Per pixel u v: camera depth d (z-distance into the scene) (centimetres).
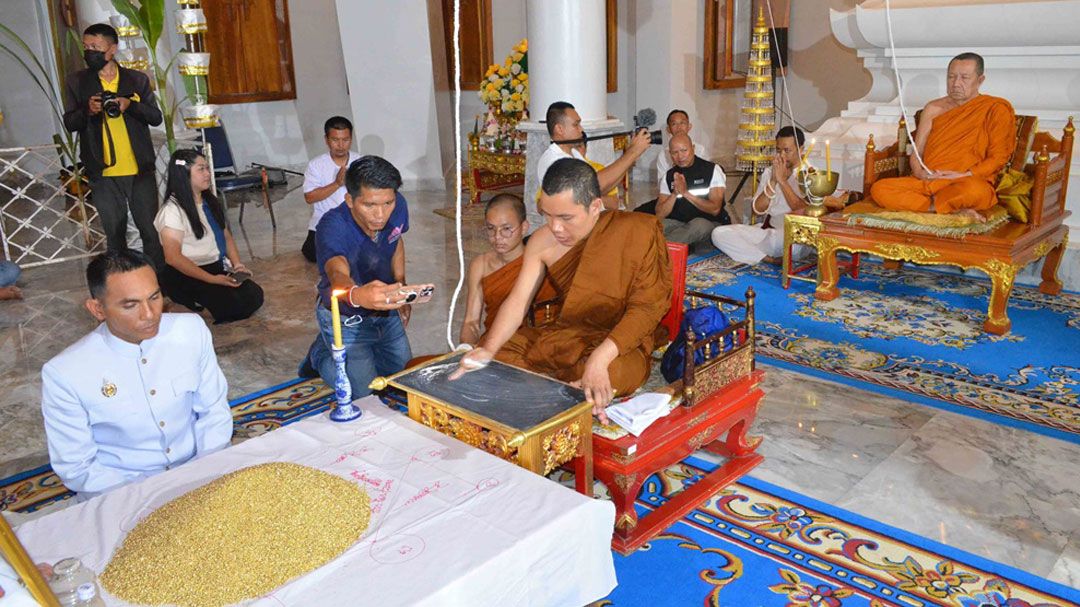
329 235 350
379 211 317
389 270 372
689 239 666
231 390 443
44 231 680
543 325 336
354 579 174
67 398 245
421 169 987
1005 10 600
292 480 204
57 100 1058
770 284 598
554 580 197
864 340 489
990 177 528
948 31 634
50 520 201
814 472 342
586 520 201
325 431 245
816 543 294
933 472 341
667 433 289
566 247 318
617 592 270
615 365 303
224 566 175
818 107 1072
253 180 776
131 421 256
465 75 1100
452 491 209
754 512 313
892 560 283
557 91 694
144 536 187
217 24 984
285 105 1063
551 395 254
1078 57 594
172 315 263
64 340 523
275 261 699
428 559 180
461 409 245
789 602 264
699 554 288
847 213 544
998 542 293
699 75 1015
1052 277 565
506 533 189
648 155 1001
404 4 930
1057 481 331
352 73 949
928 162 546
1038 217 503
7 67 1047
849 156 670
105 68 594
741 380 329
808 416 393
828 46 1045
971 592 267
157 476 220
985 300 555
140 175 619
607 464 280
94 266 238
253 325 543
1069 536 295
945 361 455
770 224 643
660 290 308
